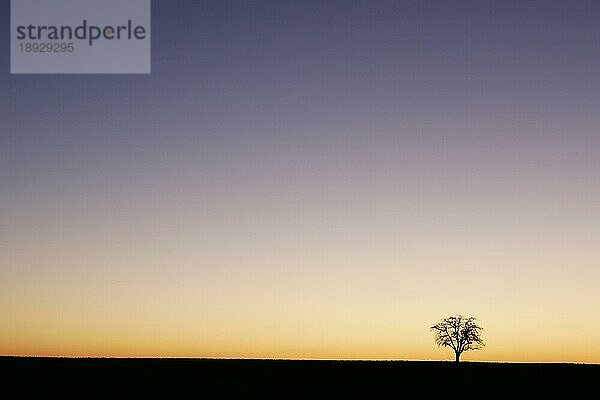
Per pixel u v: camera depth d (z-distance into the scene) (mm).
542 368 103500
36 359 115375
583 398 66250
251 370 93062
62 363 102750
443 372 92875
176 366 99750
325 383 75938
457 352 107812
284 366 104750
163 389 67312
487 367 105125
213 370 92000
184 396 62531
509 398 65438
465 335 107062
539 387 74750
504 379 82875
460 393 68938
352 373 89875
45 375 79000
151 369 91938
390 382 77938
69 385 68625
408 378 83125
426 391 70188
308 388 71188
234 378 80125
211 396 63188
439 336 109000
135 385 69875
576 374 91875
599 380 83250
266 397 63688
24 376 77500
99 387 67750
